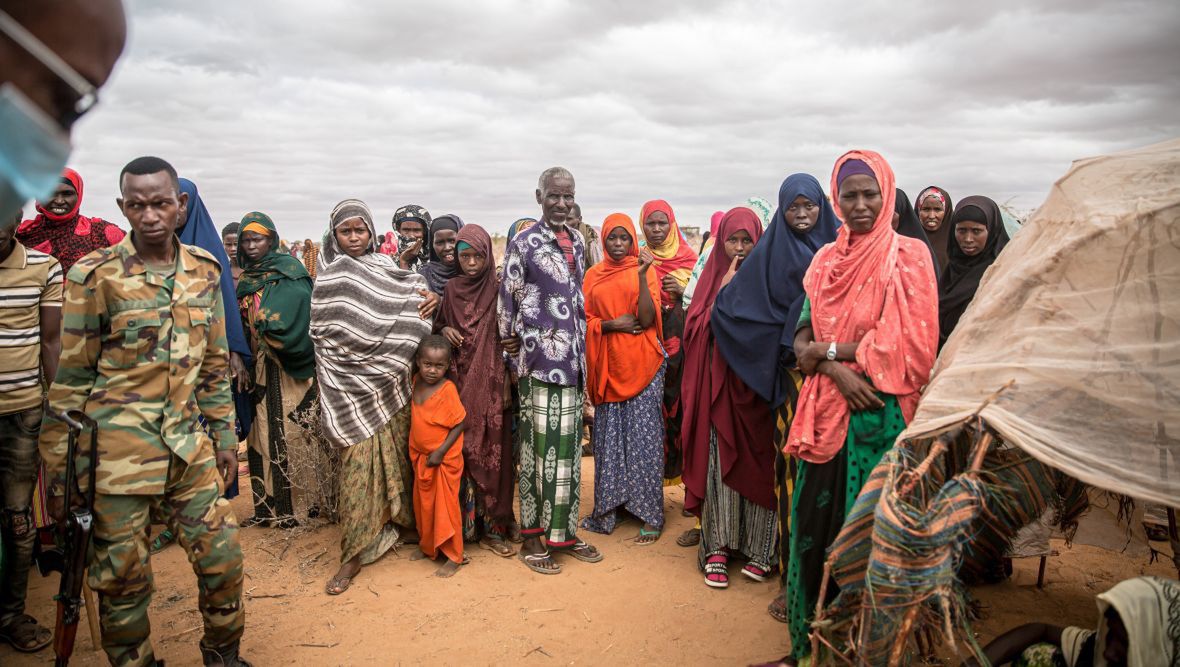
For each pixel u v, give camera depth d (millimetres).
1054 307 2473
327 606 4316
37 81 972
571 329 4793
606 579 4695
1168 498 2145
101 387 3041
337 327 4641
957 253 4590
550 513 4816
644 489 5410
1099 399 2301
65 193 5031
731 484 4551
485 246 5039
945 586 2291
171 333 3137
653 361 5402
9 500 3807
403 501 4977
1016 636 2771
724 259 4961
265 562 4938
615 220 5395
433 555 4898
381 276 4863
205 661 3434
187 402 3201
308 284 5453
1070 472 2260
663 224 6660
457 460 4816
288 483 5418
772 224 4277
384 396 4766
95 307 3010
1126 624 2225
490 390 5020
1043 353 2447
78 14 1024
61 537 3043
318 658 3738
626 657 3740
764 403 4445
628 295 5324
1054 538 5055
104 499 2994
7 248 3721
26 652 3799
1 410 3715
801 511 3365
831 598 3312
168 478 3145
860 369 3189
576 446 4918
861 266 3230
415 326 4879
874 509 2645
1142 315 2307
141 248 3127
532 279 4801
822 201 4188
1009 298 2607
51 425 3006
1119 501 3346
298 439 5367
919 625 2502
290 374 5277
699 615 4184
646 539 5355
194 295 3242
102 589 3018
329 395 4660
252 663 3680
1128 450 2232
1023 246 2746
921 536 2252
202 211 5043
